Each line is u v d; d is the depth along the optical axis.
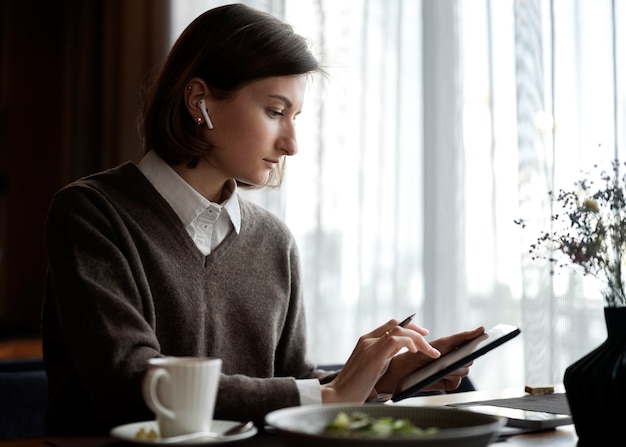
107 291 1.18
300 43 1.37
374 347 1.16
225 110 1.36
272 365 1.47
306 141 2.76
